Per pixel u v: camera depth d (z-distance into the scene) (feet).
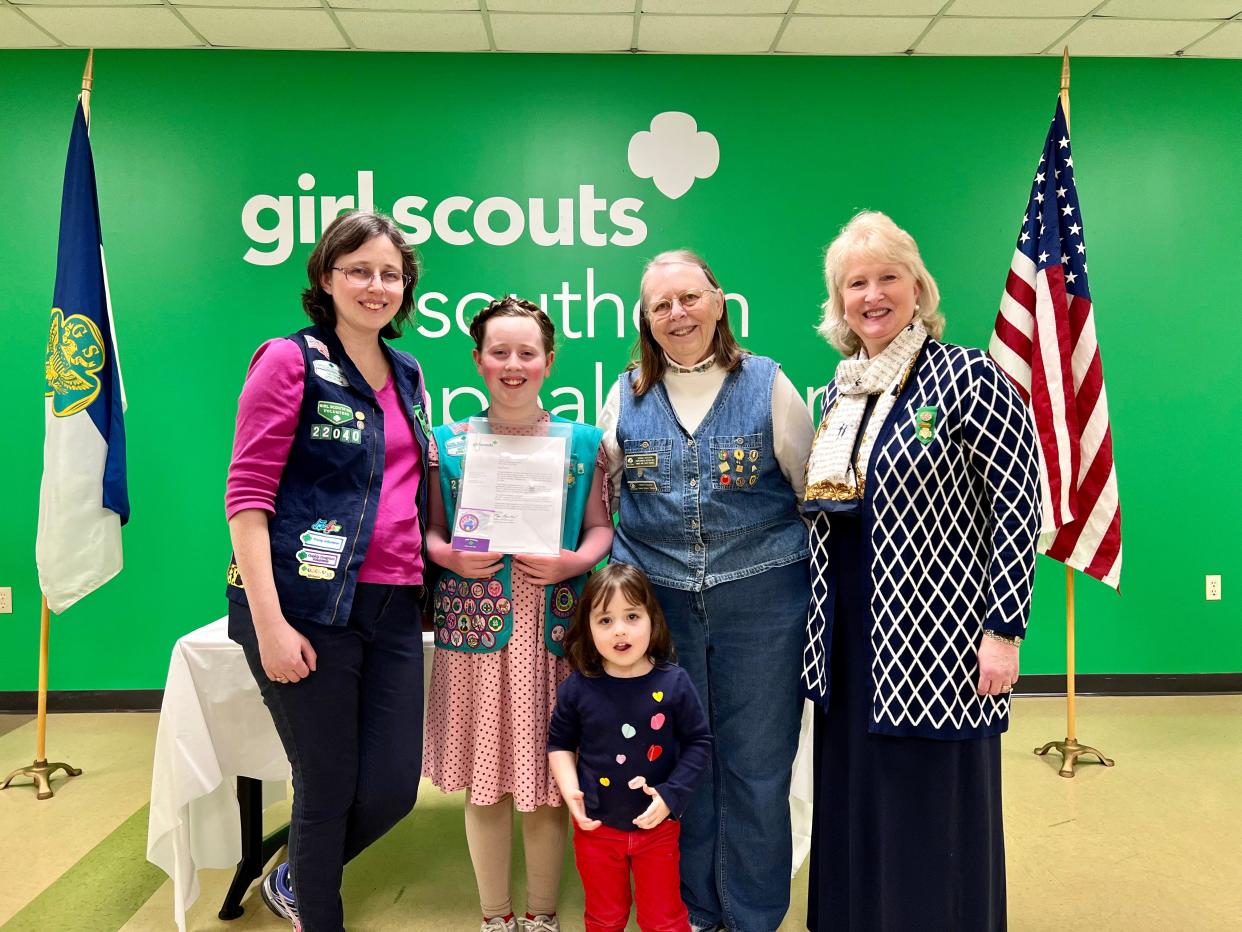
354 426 4.84
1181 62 11.74
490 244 11.67
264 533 4.58
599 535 5.77
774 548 5.50
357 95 11.45
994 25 10.77
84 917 6.36
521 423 5.67
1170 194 11.86
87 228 9.00
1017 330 9.28
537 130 11.59
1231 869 7.05
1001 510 4.42
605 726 5.15
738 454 5.43
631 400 5.83
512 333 5.42
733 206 11.73
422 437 5.32
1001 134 11.75
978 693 4.53
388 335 5.37
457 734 5.60
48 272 11.40
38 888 6.84
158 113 11.34
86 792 8.87
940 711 4.48
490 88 11.53
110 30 10.74
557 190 11.64
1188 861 7.20
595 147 11.63
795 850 7.09
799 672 5.52
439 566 5.70
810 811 7.11
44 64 11.26
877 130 11.71
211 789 5.98
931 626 4.50
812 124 11.69
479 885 5.85
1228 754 9.81
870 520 4.67
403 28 10.78
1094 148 11.80
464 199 11.60
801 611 5.52
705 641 5.52
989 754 4.71
